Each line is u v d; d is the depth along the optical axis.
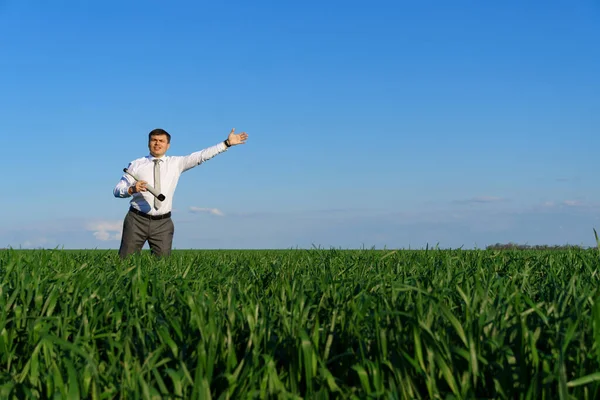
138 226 9.11
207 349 2.43
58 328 2.86
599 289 2.97
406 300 3.11
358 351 2.54
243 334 2.76
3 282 3.85
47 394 2.29
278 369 2.55
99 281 4.19
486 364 2.31
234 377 2.22
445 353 2.29
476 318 2.57
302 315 2.81
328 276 4.15
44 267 4.70
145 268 5.27
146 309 3.32
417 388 2.29
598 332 2.23
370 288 3.74
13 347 2.91
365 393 2.20
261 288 4.21
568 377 2.30
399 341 2.45
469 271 4.40
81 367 2.44
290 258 6.54
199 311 2.71
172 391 2.34
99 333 2.96
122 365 2.54
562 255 6.63
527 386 2.23
